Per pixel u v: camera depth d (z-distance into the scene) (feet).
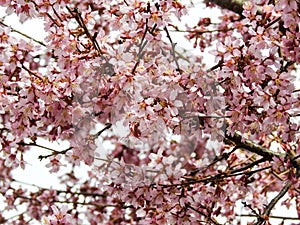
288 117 10.99
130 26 9.98
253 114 10.68
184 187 11.60
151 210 12.02
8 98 10.77
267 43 10.27
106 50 9.95
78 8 11.02
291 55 10.49
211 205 13.07
